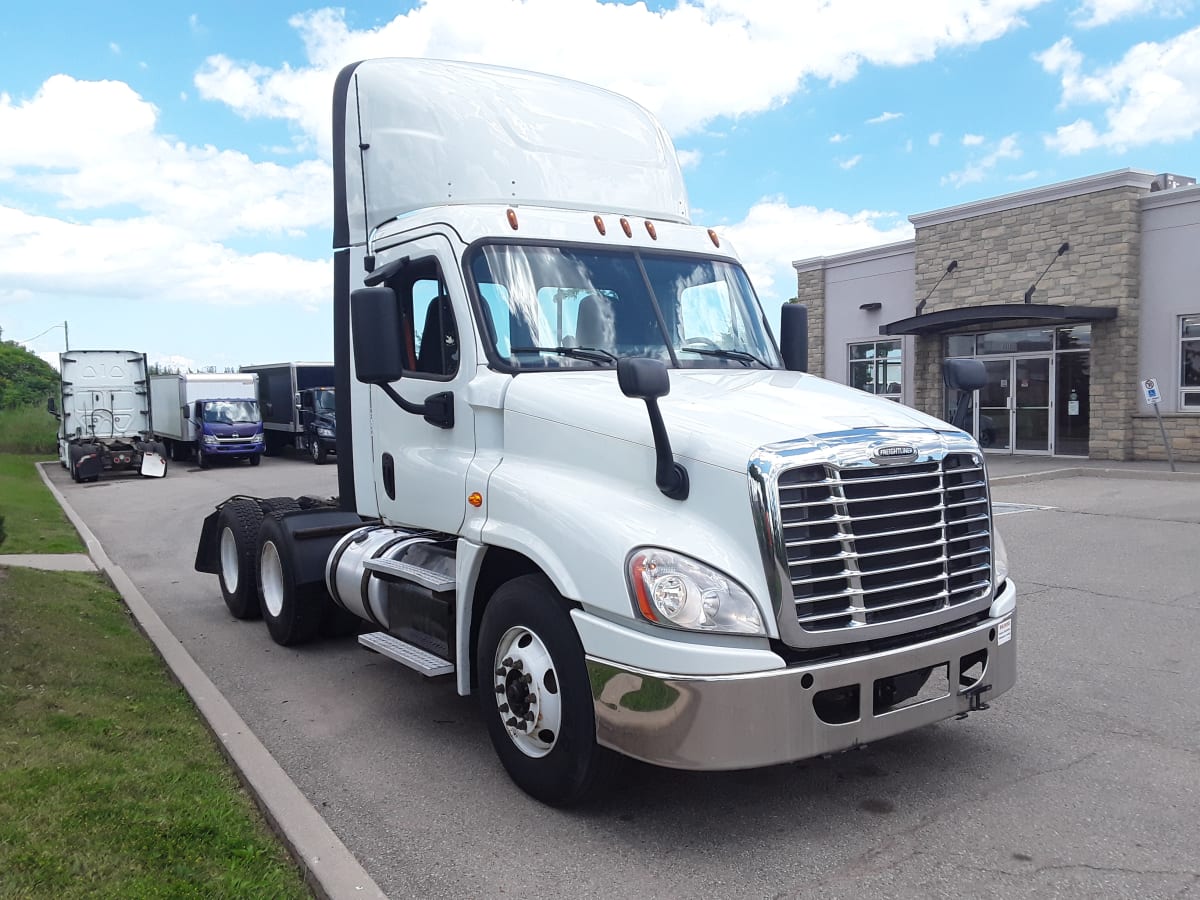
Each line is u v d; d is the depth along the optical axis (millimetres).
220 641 7703
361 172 6066
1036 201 20625
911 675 4109
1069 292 20172
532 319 5039
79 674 6117
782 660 3764
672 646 3738
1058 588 8609
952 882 3662
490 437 4938
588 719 4113
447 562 5258
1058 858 3818
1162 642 6871
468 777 4836
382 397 5867
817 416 4188
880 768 4773
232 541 8445
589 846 4047
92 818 3975
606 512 4070
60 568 10664
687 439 4039
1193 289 18609
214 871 3629
